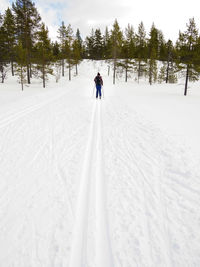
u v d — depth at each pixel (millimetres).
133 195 3025
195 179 3365
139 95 17156
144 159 4227
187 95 19891
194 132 5969
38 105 10344
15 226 2420
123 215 2607
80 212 2662
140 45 40812
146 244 2164
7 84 22875
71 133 5926
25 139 5395
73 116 7984
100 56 52562
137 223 2469
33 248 2113
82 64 49969
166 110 9969
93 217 2568
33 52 23484
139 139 5410
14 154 4473
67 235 2291
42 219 2537
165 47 44875
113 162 4105
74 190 3152
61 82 30188
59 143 5137
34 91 18391
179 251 2061
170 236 2266
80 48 51625
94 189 3180
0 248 2111
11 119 7418
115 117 7875
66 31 33125
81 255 2035
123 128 6418
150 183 3340
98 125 6773
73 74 42375
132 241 2203
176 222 2480
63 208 2738
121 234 2303
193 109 10672
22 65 19109
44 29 24438
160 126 6555
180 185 3250
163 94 19750
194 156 4195
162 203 2844
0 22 26094
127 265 1914
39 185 3289
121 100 12586
